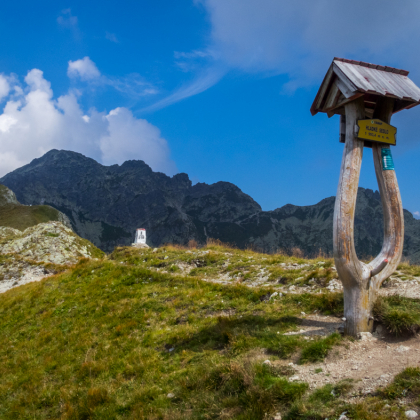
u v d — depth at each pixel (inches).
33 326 603.5
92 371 412.8
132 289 634.2
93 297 643.5
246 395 248.2
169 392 313.4
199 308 503.5
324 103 355.9
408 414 179.2
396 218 312.5
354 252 301.9
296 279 554.9
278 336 337.1
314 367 270.1
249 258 781.3
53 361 467.5
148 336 458.0
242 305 476.7
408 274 493.0
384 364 245.0
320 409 207.9
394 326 289.0
